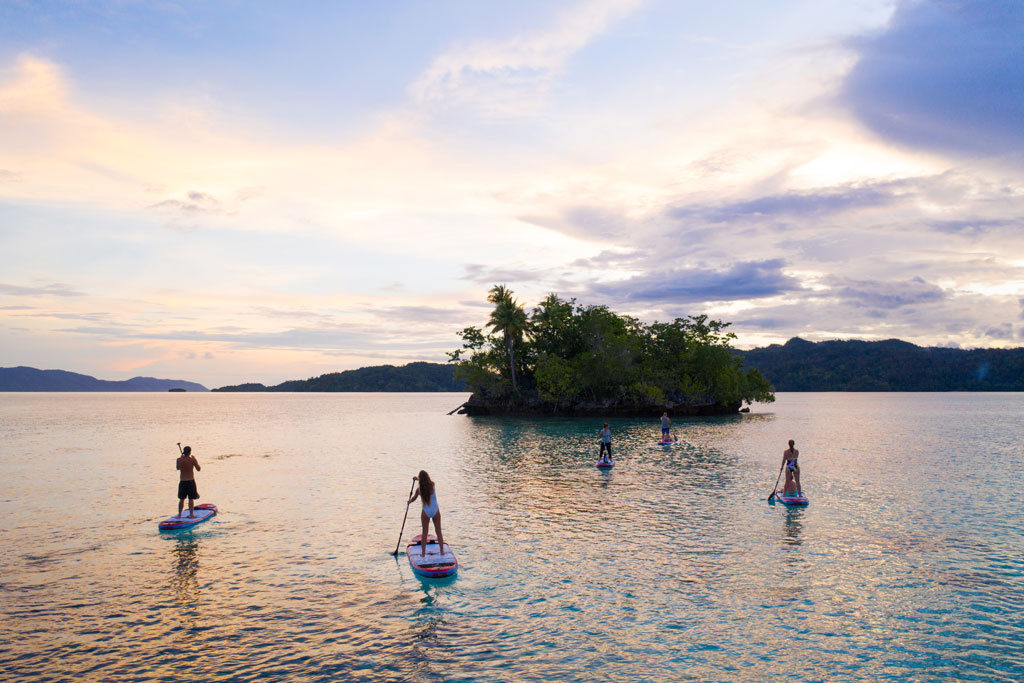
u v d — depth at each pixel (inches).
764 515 802.8
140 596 508.1
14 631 438.0
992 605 486.9
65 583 539.5
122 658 395.9
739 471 1210.0
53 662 390.3
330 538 694.5
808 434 2155.5
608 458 1311.5
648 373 3238.2
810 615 467.5
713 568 577.9
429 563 569.3
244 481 1122.0
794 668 384.5
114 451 1691.7
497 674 375.9
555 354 3312.0
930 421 3063.5
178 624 450.6
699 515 803.4
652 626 447.2
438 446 1795.0
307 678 369.7
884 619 459.8
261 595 510.6
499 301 3447.3
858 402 6820.9
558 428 2464.3
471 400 3720.5
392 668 383.2
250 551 640.4
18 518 802.2
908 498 916.6
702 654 403.2
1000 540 674.8
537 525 751.7
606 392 3265.3
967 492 968.9
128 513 832.3
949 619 459.8
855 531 714.8
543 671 379.9
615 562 597.0
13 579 550.3
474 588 526.9
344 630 440.8
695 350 3469.5
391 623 453.7
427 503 600.7
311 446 1825.8
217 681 365.4
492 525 752.3
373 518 798.5
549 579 549.3
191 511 778.8
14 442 1996.8
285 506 880.3
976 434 2199.8
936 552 629.6
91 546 659.4
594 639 426.0
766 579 547.2
